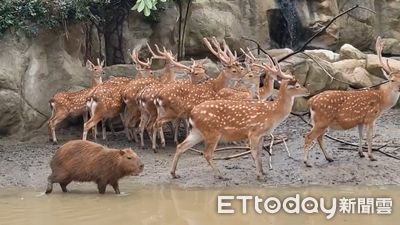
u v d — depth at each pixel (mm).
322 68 15664
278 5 19047
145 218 10484
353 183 11891
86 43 15500
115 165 11406
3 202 11180
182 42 16797
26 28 14250
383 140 13641
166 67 14750
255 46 18500
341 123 12383
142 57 16172
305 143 12375
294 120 15406
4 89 13930
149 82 14102
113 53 16156
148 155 13344
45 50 14625
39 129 14469
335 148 13172
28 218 10484
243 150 13391
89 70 14969
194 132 12062
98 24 15773
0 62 13992
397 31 20656
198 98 13305
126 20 16172
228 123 11891
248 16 18766
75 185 12055
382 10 20688
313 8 19453
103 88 13922
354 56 17703
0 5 14109
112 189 11805
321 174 12141
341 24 19734
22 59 14242
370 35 20172
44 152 13539
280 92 11852
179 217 10523
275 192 11516
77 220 10406
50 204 11078
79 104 14219
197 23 17375
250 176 12148
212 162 12047
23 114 14203
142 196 11422
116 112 14047
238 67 13508
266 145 13258
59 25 14719
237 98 13125
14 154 13406
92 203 11102
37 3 14305
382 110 12469
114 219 10445
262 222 10328
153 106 13547
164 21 16438
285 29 19219
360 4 20016
